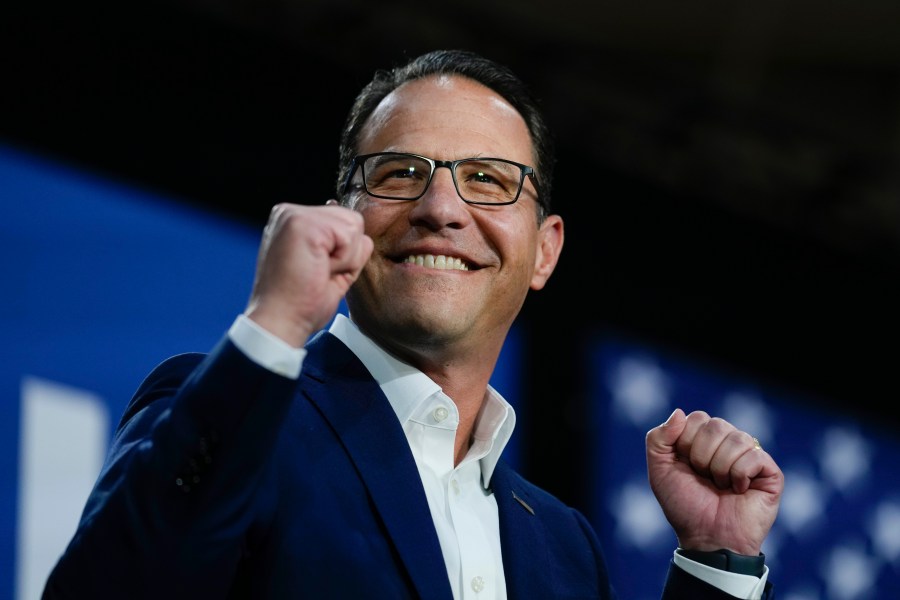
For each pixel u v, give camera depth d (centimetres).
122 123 514
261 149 564
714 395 679
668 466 228
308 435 189
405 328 200
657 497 227
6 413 426
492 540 208
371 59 609
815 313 731
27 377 436
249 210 548
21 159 478
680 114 712
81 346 455
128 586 154
